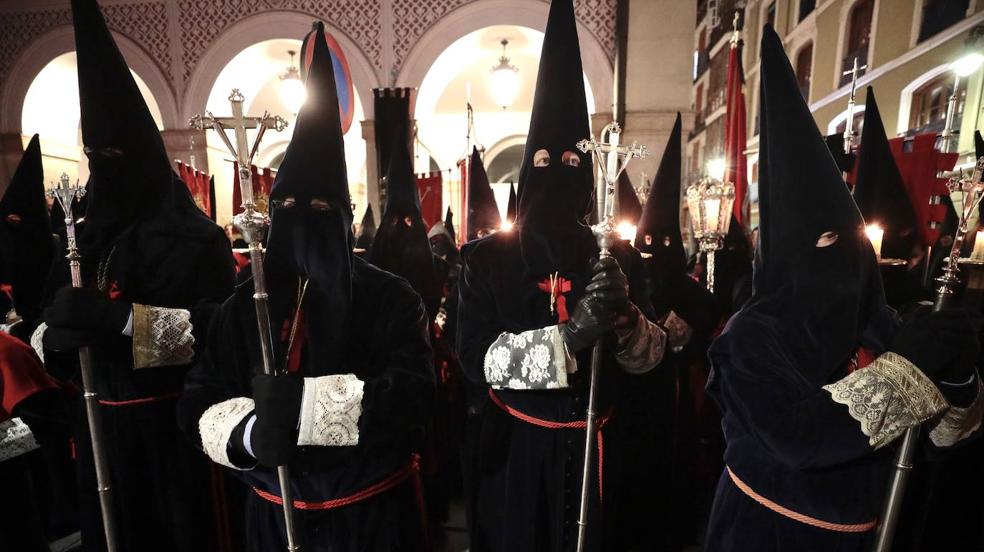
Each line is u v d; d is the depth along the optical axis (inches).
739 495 47.4
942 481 65.8
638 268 67.4
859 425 38.6
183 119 306.7
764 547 44.8
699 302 96.7
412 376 46.5
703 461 110.8
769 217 45.6
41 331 68.7
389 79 290.5
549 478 57.9
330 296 45.4
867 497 42.7
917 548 62.8
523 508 58.2
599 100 275.7
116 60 62.5
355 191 456.4
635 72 256.2
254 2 295.7
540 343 52.4
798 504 43.3
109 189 63.1
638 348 57.8
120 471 62.5
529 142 61.3
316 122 44.6
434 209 281.3
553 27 59.6
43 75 330.3
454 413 112.7
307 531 46.1
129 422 62.4
